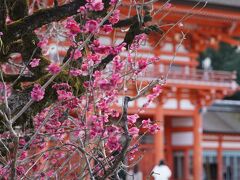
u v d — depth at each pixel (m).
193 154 31.64
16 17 7.05
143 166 30.39
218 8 27.00
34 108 6.54
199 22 28.23
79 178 6.39
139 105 27.44
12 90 7.11
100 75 6.26
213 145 37.34
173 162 33.00
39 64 7.02
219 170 37.22
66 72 6.68
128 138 5.18
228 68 56.44
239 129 38.22
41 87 5.75
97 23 5.84
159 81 6.71
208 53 55.47
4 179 6.12
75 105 6.51
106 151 7.25
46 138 7.58
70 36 6.03
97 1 5.83
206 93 30.61
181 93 30.41
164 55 28.86
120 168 6.25
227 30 29.58
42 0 11.01
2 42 6.61
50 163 7.54
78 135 6.40
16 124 6.54
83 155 6.22
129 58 6.93
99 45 6.21
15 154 5.28
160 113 29.62
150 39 18.41
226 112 40.44
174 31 28.00
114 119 7.25
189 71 30.05
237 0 27.55
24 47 7.02
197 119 31.23
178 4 22.89
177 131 32.84
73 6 6.39
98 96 6.98
